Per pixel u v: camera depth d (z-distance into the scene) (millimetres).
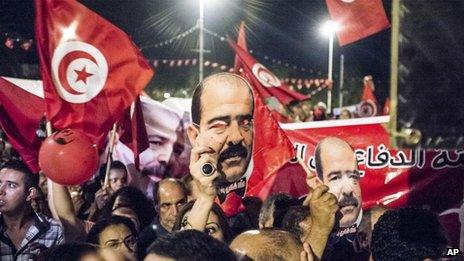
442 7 2307
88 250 2762
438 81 2332
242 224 4863
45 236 4648
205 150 3625
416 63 2340
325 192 3539
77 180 4039
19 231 4648
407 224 2676
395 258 2646
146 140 5938
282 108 10203
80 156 3986
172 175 6352
